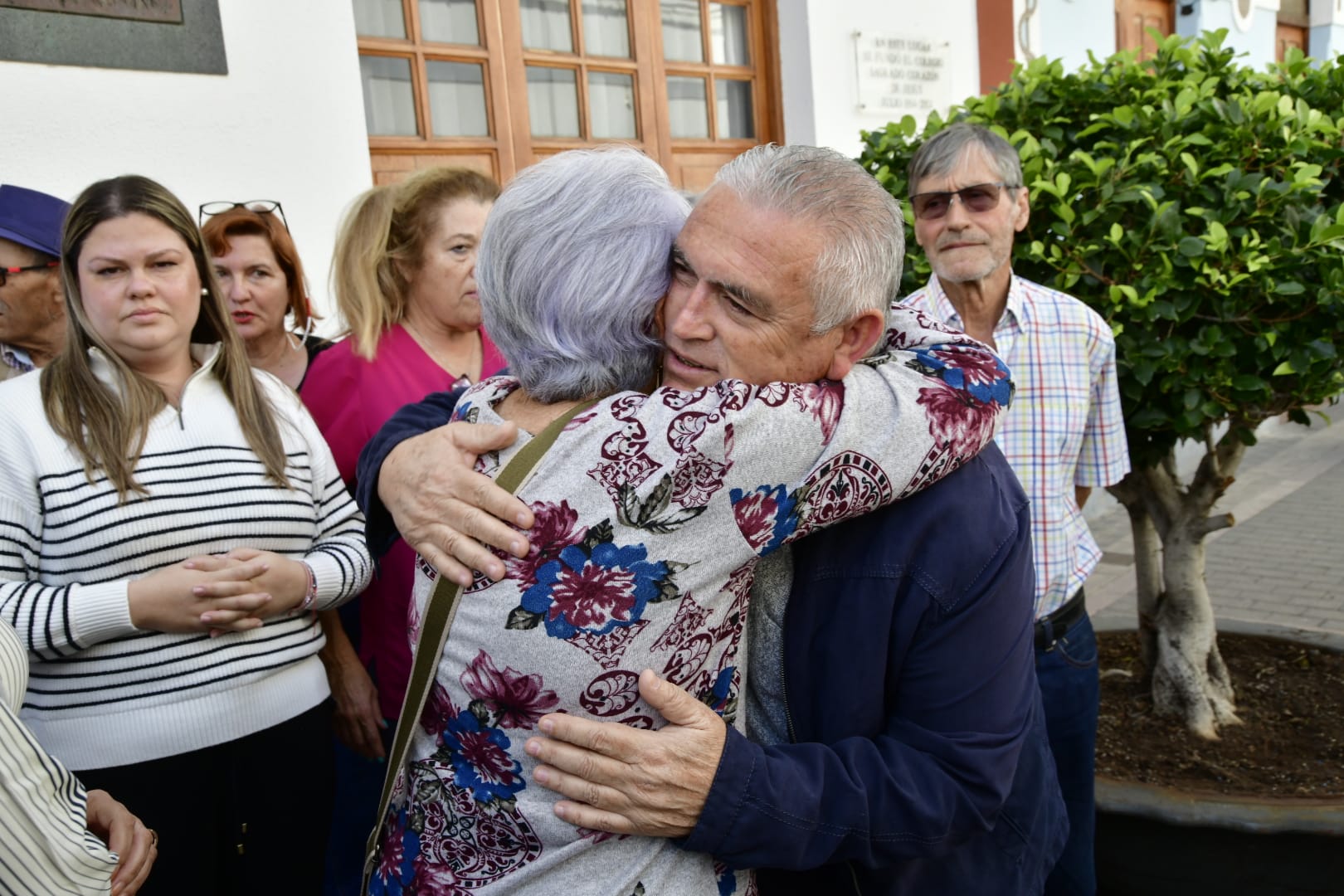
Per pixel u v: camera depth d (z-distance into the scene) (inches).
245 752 66.4
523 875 40.9
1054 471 83.0
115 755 62.1
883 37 208.8
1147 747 102.0
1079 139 101.4
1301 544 189.9
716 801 40.6
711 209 41.4
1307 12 359.3
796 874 51.6
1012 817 51.6
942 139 85.2
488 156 165.2
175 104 120.0
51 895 42.8
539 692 39.8
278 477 70.1
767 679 48.3
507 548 39.7
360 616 87.5
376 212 88.5
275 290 101.3
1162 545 106.6
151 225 66.4
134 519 63.4
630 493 39.1
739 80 201.9
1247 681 112.3
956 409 43.5
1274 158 91.4
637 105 185.3
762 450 39.3
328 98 133.4
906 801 43.7
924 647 45.4
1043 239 96.5
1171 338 88.3
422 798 43.2
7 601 59.5
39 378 65.3
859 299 41.5
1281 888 80.7
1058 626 82.4
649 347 43.8
